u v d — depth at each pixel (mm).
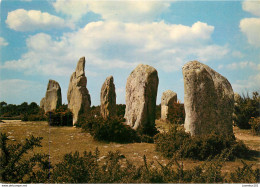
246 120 15430
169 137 9070
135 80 13789
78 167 5305
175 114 19688
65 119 17406
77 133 13695
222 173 6578
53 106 21000
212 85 9422
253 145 10383
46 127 15891
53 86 21656
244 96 16625
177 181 5316
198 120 9156
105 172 5324
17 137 11672
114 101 15234
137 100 13383
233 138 9195
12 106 28016
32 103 28312
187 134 8883
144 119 12766
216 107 9367
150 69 13250
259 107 15586
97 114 16609
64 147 10062
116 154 6969
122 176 5301
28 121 20734
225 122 9359
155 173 5520
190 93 9289
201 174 5438
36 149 9391
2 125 16234
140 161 7922
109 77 15172
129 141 11609
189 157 8242
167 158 8328
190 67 9516
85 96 17297
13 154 5840
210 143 8422
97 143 11117
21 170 5586
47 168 5711
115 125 11758
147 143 11242
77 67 18141
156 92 13242
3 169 5543
